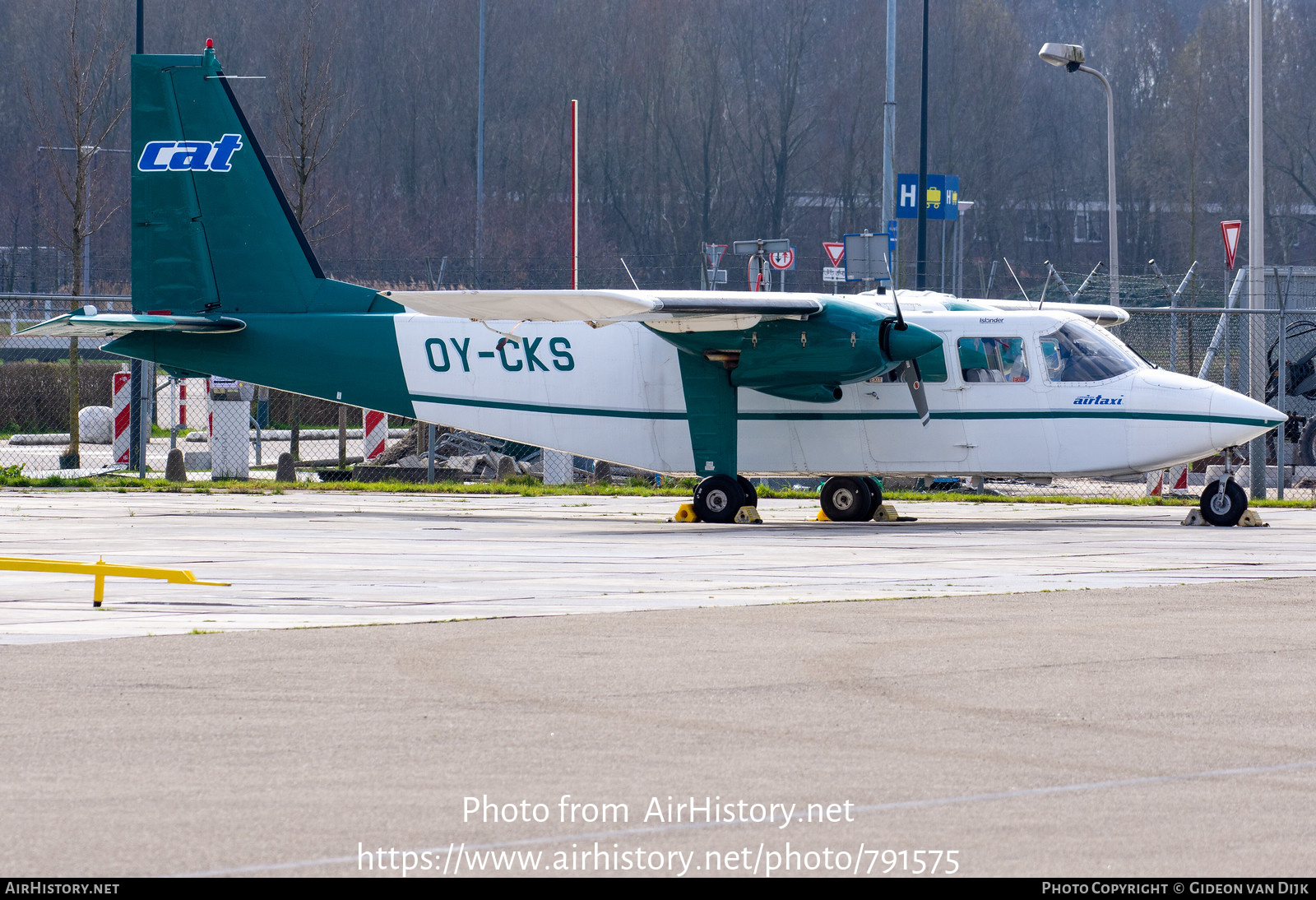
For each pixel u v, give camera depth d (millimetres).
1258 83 81688
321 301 75375
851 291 113062
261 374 75375
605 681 27781
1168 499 85250
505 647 31500
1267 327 112375
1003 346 67562
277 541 56938
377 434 101875
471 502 82562
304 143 121250
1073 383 66750
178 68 74625
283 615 36188
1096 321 76438
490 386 73500
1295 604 38625
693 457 70688
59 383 156500
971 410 67750
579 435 72688
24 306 179375
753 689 27062
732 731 23781
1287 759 22016
